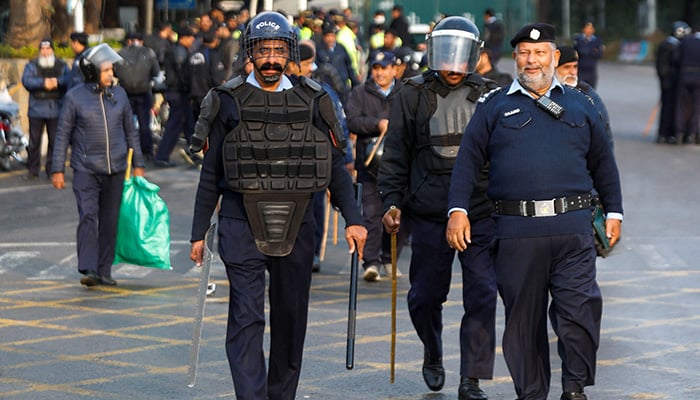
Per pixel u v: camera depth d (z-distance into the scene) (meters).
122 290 23.03
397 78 27.41
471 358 14.73
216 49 41.50
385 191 15.12
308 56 22.44
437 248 15.02
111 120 22.55
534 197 13.23
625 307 21.11
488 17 72.88
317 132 13.09
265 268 13.41
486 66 25.11
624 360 17.33
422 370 15.87
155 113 47.78
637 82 88.75
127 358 17.72
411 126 15.03
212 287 22.45
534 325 13.54
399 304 21.56
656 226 30.00
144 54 42.62
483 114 13.58
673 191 35.97
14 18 50.00
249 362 12.91
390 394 15.62
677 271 24.53
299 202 13.08
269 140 12.94
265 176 12.97
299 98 13.09
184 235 29.02
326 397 15.46
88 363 17.41
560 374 16.69
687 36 48.41
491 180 13.51
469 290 14.73
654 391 15.65
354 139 25.86
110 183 22.89
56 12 57.00
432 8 71.81
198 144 13.08
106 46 22.56
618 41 142.00
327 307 21.25
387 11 71.50
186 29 42.22
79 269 23.08
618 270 24.75
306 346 18.33
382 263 24.34
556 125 13.29
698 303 21.45
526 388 13.48
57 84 38.12
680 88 48.84
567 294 13.30
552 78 13.42
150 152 43.62
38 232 29.44
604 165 13.59
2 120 40.59
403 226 24.05
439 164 14.84
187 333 19.39
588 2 161.12
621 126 56.94
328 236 29.39
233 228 13.09
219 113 13.04
